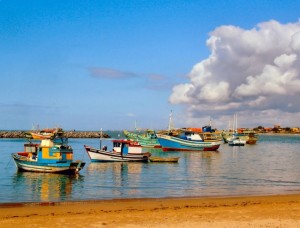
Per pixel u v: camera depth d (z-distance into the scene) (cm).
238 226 1802
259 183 3791
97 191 3183
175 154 8400
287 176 4462
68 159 4453
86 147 5903
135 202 2531
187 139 9719
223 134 15062
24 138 17638
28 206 2380
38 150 4441
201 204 2441
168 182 3822
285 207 2295
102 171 4797
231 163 6300
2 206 2389
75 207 2314
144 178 4150
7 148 9819
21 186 3500
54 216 1992
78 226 1778
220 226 1798
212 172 4869
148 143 10325
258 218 1975
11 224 1803
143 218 1950
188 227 1772
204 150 9419
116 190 3241
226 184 3694
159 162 6103
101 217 1969
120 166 5416
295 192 3169
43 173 4397
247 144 14775
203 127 12925
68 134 19838
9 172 4506
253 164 6147
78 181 3862
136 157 5991
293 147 12519
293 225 1831
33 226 1770
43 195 2969
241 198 2716
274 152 9662
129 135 10838
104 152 5862
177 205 2400
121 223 1839
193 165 5831
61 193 3070
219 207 2289
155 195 2950
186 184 3672
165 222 1867
